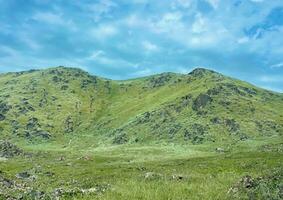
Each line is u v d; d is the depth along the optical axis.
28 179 107.12
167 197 42.69
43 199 44.44
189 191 45.09
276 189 39.16
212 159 162.62
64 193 45.84
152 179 57.28
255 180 42.59
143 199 42.44
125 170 131.50
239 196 40.31
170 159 198.00
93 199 42.78
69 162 199.38
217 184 48.50
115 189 46.62
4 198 44.94
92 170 146.12
